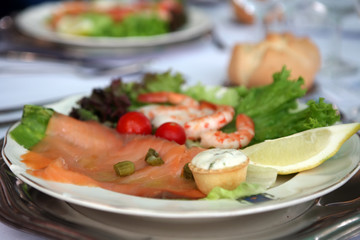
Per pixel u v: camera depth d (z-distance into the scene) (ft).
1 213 1.37
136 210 1.31
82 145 1.63
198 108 1.90
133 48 2.60
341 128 1.55
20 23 2.89
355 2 2.50
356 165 1.49
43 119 1.67
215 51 2.81
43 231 1.33
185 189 1.47
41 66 2.53
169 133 1.69
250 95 1.89
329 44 2.89
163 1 3.17
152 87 2.04
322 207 1.41
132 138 1.65
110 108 1.90
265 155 1.55
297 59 2.22
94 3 3.40
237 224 1.37
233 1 3.48
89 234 1.32
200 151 1.56
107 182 1.47
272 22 3.15
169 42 2.64
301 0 3.71
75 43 2.57
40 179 1.43
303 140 1.56
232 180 1.43
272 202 1.34
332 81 2.40
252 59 2.28
